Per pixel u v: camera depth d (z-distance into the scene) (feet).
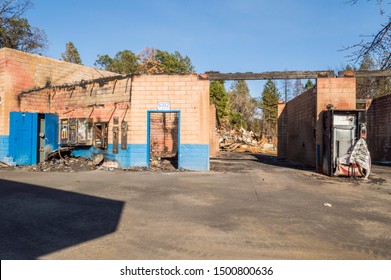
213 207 20.94
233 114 178.29
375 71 40.24
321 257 12.54
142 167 43.24
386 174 42.16
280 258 12.38
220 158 72.79
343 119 37.58
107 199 23.25
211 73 42.86
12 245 13.58
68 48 149.79
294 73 42.04
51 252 12.81
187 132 42.80
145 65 146.10
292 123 65.00
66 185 29.32
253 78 42.39
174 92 43.04
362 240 14.62
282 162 59.98
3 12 90.68
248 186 29.73
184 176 36.42
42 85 53.62
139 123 43.52
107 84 46.62
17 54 50.42
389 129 63.31
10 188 27.61
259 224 17.03
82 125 47.11
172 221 17.47
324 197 24.90
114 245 13.66
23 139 47.83
